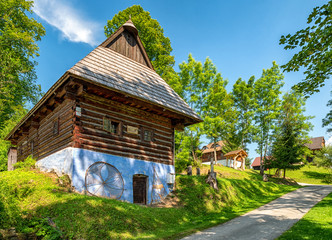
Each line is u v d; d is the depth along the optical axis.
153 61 23.19
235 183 18.81
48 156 11.51
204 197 13.38
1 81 19.66
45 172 10.70
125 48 14.31
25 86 23.58
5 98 20.77
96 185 9.64
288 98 34.62
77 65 9.62
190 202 12.46
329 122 25.89
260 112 35.47
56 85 9.60
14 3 21.61
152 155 12.55
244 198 16.55
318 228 7.69
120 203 9.00
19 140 18.70
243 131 37.97
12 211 6.54
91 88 9.51
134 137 11.88
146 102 11.38
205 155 49.62
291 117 32.62
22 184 8.30
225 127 33.59
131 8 24.05
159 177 12.62
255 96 36.59
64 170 9.64
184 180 14.95
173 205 11.93
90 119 10.18
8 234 5.86
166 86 14.88
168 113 12.78
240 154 39.44
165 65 23.61
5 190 7.23
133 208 9.05
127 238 7.01
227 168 33.78
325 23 6.41
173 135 14.26
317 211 10.84
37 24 23.72
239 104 39.28
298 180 36.09
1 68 20.09
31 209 7.23
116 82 10.55
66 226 6.62
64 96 10.37
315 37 6.66
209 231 8.23
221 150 46.03
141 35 23.02
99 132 10.38
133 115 12.10
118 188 10.38
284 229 8.12
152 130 12.95
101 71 10.58
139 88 11.70
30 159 13.05
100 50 12.46
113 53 13.22
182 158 21.83
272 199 16.34
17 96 23.20
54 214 7.08
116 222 7.56
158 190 12.34
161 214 9.79
